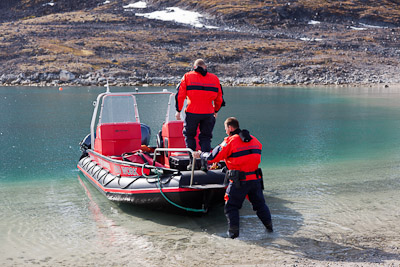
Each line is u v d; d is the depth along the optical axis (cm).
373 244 689
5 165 1418
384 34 13038
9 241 736
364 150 1686
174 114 966
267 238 729
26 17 15575
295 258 638
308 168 1347
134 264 632
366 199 967
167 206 847
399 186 1088
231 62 8956
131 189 884
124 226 811
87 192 1074
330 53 9956
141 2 16975
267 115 3016
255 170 734
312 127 2423
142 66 8112
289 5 15638
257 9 15012
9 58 8112
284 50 10112
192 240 729
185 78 826
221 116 2947
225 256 654
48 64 7794
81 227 807
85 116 2880
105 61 8225
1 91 5497
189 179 806
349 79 7731
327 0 16750
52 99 4297
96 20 12962
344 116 2956
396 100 4325
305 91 5784
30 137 2016
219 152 721
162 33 11475
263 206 755
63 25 12000
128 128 1049
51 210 918
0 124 2469
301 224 797
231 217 733
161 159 1022
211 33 11888
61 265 635
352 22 15088
